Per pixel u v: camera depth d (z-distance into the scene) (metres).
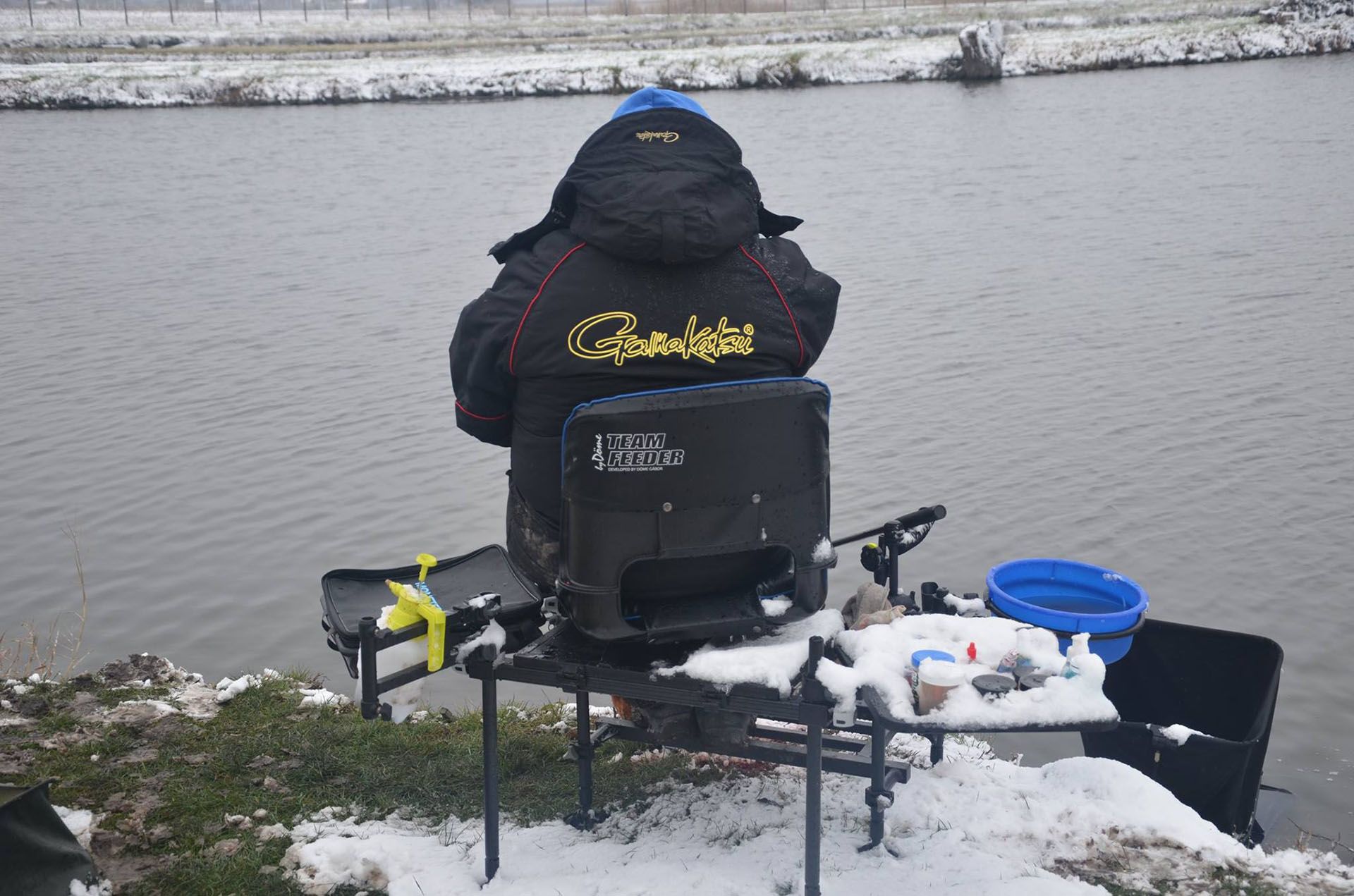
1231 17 54.88
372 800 3.82
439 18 94.81
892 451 10.03
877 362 12.47
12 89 48.91
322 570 8.35
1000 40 45.91
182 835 3.57
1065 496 8.96
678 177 2.81
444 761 4.07
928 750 4.10
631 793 3.77
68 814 3.67
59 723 4.39
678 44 61.38
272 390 12.38
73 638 7.43
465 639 3.05
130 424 11.48
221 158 32.44
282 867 3.38
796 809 3.59
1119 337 12.97
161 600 7.95
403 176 27.72
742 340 2.92
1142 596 3.60
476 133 35.97
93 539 8.93
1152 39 47.91
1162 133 28.78
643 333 2.88
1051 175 24.08
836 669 2.77
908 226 19.59
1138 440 10.00
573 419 2.76
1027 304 14.52
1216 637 3.92
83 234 21.98
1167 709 4.03
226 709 4.53
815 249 18.09
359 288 16.92
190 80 49.72
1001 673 2.83
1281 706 6.07
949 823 3.43
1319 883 3.15
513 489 3.24
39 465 10.45
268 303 16.22
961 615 3.69
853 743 3.53
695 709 3.29
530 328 2.90
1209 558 7.88
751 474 2.85
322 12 108.06
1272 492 8.82
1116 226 18.84
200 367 13.29
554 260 2.91
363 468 10.20
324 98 48.91
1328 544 7.94
